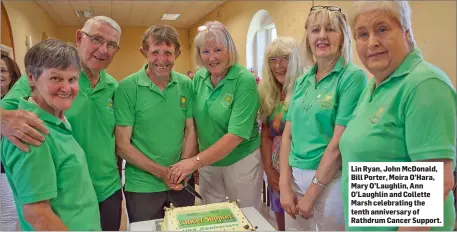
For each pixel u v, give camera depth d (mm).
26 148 806
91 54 1191
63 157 892
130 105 1327
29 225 839
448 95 742
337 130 1144
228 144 1410
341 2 1228
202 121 1479
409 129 770
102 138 1272
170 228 949
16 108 956
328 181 1176
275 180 1616
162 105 1345
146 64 1376
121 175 1458
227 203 1091
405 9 823
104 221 1272
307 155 1242
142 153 1345
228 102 1440
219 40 1388
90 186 997
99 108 1264
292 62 1512
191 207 1054
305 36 1286
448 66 1099
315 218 1272
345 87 1141
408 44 849
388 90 849
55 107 876
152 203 1356
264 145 1666
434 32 1135
